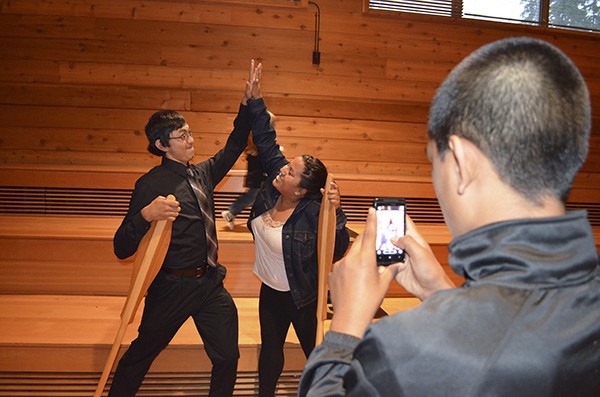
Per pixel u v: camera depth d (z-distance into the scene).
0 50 4.88
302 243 2.64
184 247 2.56
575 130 0.67
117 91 4.99
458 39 5.44
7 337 3.01
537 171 0.66
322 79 5.26
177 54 5.04
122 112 5.00
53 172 4.50
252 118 2.88
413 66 5.39
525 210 0.68
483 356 0.61
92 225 4.21
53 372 2.97
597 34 5.63
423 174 5.46
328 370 0.71
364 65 5.31
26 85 4.91
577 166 0.68
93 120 4.98
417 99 5.42
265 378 2.74
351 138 5.34
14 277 3.71
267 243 2.71
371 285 0.77
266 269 2.76
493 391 0.61
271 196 2.81
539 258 0.64
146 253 2.41
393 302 3.90
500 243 0.66
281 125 5.23
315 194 2.69
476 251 0.67
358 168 5.36
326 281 2.50
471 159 0.69
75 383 2.98
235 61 5.11
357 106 5.33
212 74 5.09
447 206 0.73
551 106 0.66
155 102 5.04
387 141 5.40
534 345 0.62
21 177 4.49
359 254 0.79
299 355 3.08
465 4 5.48
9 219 4.34
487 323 0.63
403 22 5.34
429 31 5.39
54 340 2.99
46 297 3.70
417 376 0.62
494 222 0.67
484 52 0.71
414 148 5.44
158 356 2.99
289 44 5.18
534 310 0.63
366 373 0.64
